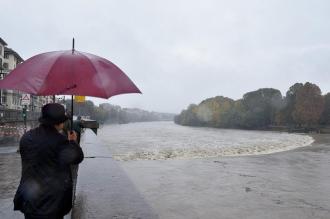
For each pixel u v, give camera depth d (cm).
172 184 1848
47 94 330
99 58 371
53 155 317
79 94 335
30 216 312
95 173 885
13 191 904
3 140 2677
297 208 1402
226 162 3103
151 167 2581
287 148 5122
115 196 659
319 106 12394
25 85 326
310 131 11975
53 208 312
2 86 332
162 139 7244
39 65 339
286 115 13388
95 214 548
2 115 6069
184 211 1315
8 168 1289
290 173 2442
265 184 1948
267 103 14812
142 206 596
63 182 319
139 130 13212
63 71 335
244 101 16150
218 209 1356
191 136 8838
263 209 1377
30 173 315
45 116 327
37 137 320
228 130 14200
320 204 1476
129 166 2639
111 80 355
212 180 2027
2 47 8656
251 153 4253
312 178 2222
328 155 4006
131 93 367
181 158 3494
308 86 12456
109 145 5344
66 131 417
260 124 14700
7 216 645
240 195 1623
